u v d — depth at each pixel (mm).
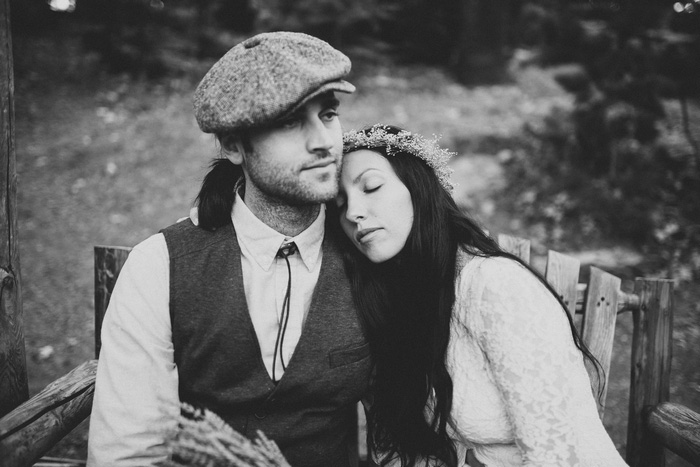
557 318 1468
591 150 4902
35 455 1429
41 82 7211
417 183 1550
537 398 1388
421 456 1685
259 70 1303
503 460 1569
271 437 1490
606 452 1506
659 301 2045
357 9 8406
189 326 1472
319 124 1361
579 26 4512
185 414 1531
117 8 7617
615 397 3279
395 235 1516
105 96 7051
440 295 1568
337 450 1614
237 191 1589
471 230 1627
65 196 5281
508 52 8406
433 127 6168
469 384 1544
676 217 4754
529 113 6652
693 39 4266
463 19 8172
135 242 4688
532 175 5199
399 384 1614
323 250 1598
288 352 1506
